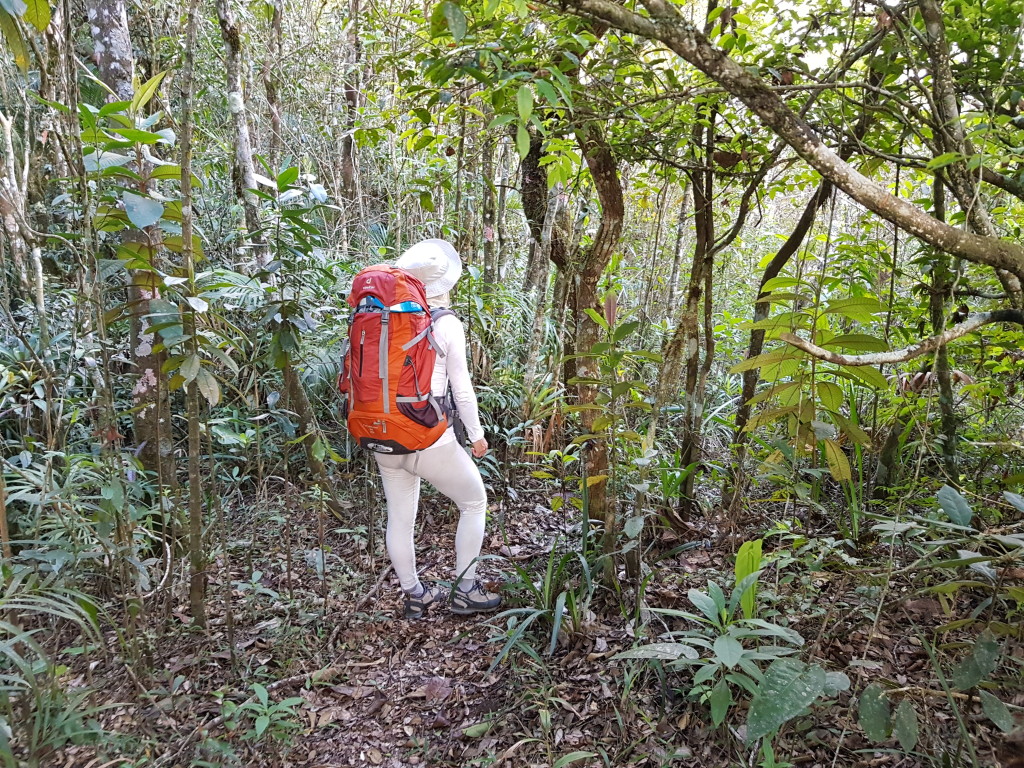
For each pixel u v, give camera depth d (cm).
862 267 302
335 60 596
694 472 319
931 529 196
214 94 538
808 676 150
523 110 154
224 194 484
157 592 262
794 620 216
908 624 221
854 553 262
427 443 244
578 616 242
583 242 422
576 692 221
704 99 255
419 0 476
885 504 293
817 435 202
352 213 566
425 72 190
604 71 226
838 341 176
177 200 216
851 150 253
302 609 276
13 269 316
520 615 265
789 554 230
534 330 394
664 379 308
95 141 202
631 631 240
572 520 342
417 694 232
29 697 187
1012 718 139
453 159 427
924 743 173
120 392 365
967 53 204
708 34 240
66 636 251
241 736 209
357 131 318
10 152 242
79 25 400
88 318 235
